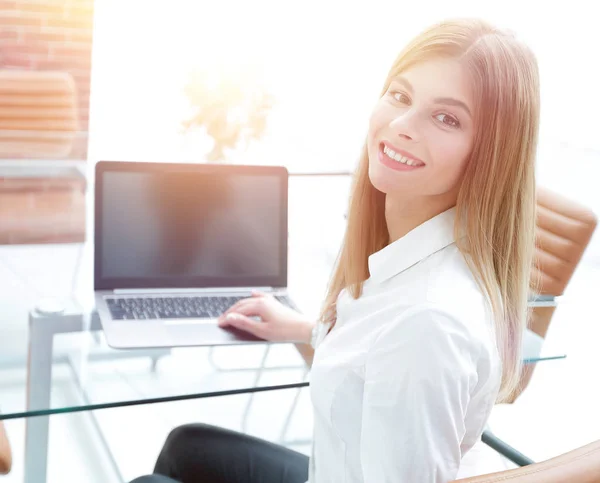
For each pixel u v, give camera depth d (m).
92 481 2.15
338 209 2.14
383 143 1.09
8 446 1.51
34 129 2.44
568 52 4.75
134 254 1.67
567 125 4.83
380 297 1.15
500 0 4.93
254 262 1.73
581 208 1.97
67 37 3.86
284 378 1.41
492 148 1.02
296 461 1.52
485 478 0.91
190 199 1.69
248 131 2.01
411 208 1.14
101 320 1.53
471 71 1.00
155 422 2.43
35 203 1.88
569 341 1.64
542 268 2.00
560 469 0.92
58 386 1.32
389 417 1.01
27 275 1.65
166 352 1.45
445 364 0.97
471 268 1.05
